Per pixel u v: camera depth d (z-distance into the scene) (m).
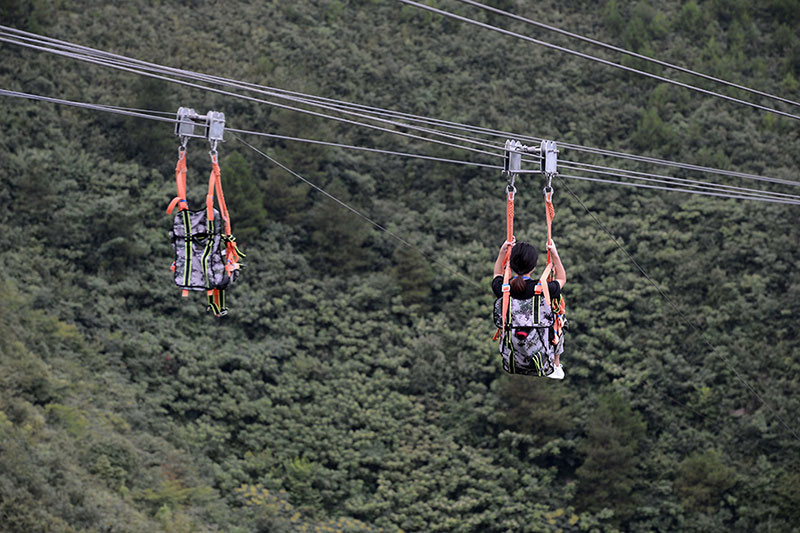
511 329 20.11
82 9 101.94
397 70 107.56
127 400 75.44
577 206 100.62
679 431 84.69
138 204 89.19
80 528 63.22
